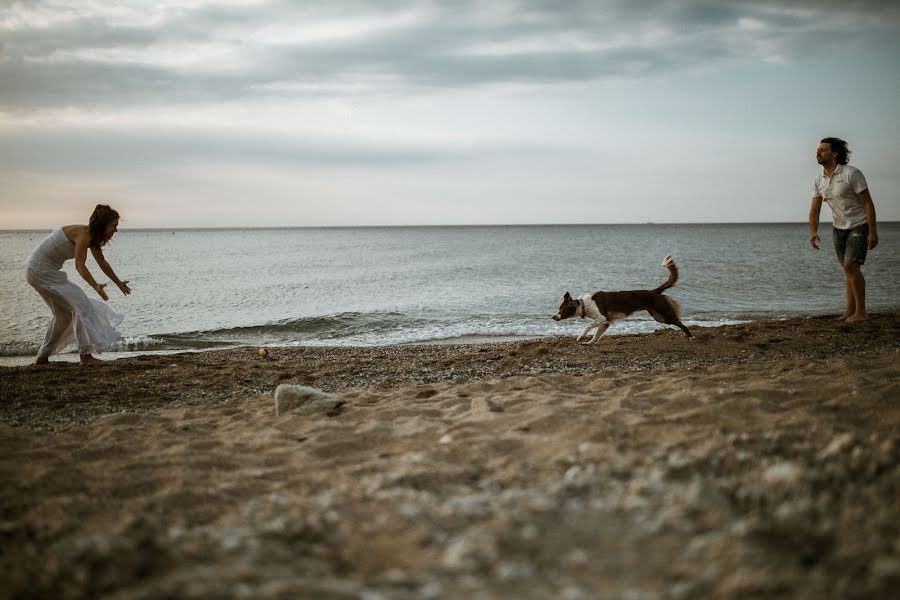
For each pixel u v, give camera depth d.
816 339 8.91
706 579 1.85
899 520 2.21
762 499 2.47
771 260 39.62
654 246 67.94
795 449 3.12
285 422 4.83
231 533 2.44
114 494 3.19
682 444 3.34
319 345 12.56
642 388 5.39
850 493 2.50
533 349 9.38
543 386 5.66
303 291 23.83
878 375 5.20
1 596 2.00
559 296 21.30
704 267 33.78
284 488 3.17
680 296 20.56
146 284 26.69
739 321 14.87
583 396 5.08
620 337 10.30
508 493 2.76
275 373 7.96
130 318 17.08
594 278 28.11
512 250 61.69
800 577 1.84
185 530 2.53
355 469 3.38
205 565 2.13
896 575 1.80
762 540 2.07
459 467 3.28
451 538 2.29
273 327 14.90
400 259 46.47
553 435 3.81
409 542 2.27
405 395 5.80
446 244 82.50
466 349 10.12
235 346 12.62
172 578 1.97
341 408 5.17
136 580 2.04
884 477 2.63
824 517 2.26
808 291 21.67
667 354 8.55
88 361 8.58
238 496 3.09
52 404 6.41
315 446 3.98
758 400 4.29
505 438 3.80
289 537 2.38
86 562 2.11
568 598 1.80
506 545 2.14
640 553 2.07
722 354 8.35
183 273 32.88
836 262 36.88
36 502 3.11
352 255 53.06
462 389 5.77
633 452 3.25
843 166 8.91
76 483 3.38
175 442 4.36
